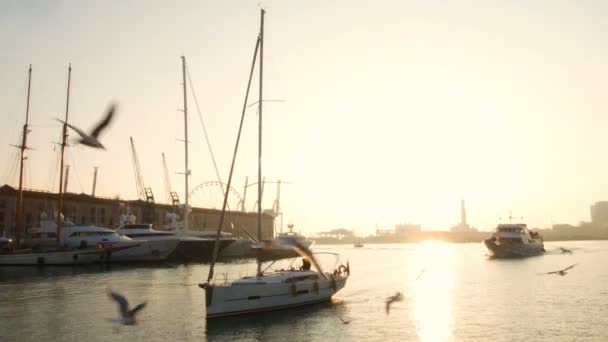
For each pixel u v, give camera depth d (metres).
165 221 122.12
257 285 30.41
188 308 33.03
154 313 31.34
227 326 27.75
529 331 27.45
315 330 27.22
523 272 63.34
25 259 64.62
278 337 25.64
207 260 79.56
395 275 61.56
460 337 26.09
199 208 130.25
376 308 33.97
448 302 37.06
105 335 25.73
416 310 33.44
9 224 91.00
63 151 69.50
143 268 64.12
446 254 133.75
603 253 117.81
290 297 32.00
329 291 34.78
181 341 24.77
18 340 24.72
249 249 95.69
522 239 100.50
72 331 26.56
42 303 34.88
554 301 37.62
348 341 25.17
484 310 33.62
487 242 101.69
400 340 25.44
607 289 44.59
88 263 67.69
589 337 26.16
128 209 103.50
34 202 95.25
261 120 34.12
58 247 68.06
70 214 100.62
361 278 57.62
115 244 69.12
